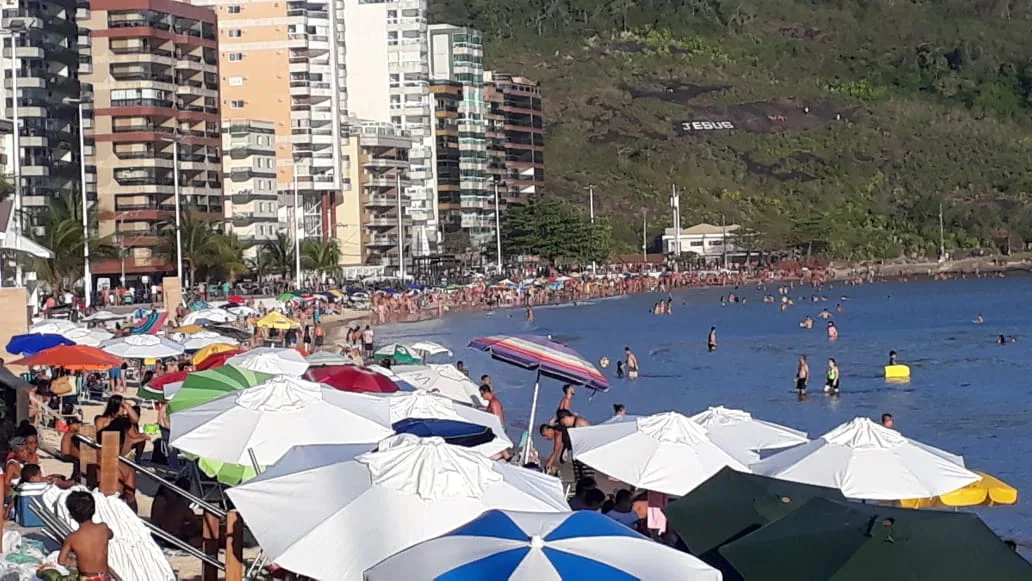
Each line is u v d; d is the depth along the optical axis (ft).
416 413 78.79
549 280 562.66
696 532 59.06
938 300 519.60
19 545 62.69
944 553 47.80
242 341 241.96
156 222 472.85
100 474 67.21
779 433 87.45
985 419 174.70
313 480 52.49
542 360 106.93
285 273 510.58
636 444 77.10
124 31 476.13
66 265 364.17
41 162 418.51
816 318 407.85
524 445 112.47
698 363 265.13
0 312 151.12
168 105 488.02
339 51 604.08
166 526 76.43
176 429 67.87
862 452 74.59
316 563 48.01
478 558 42.63
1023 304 476.54
